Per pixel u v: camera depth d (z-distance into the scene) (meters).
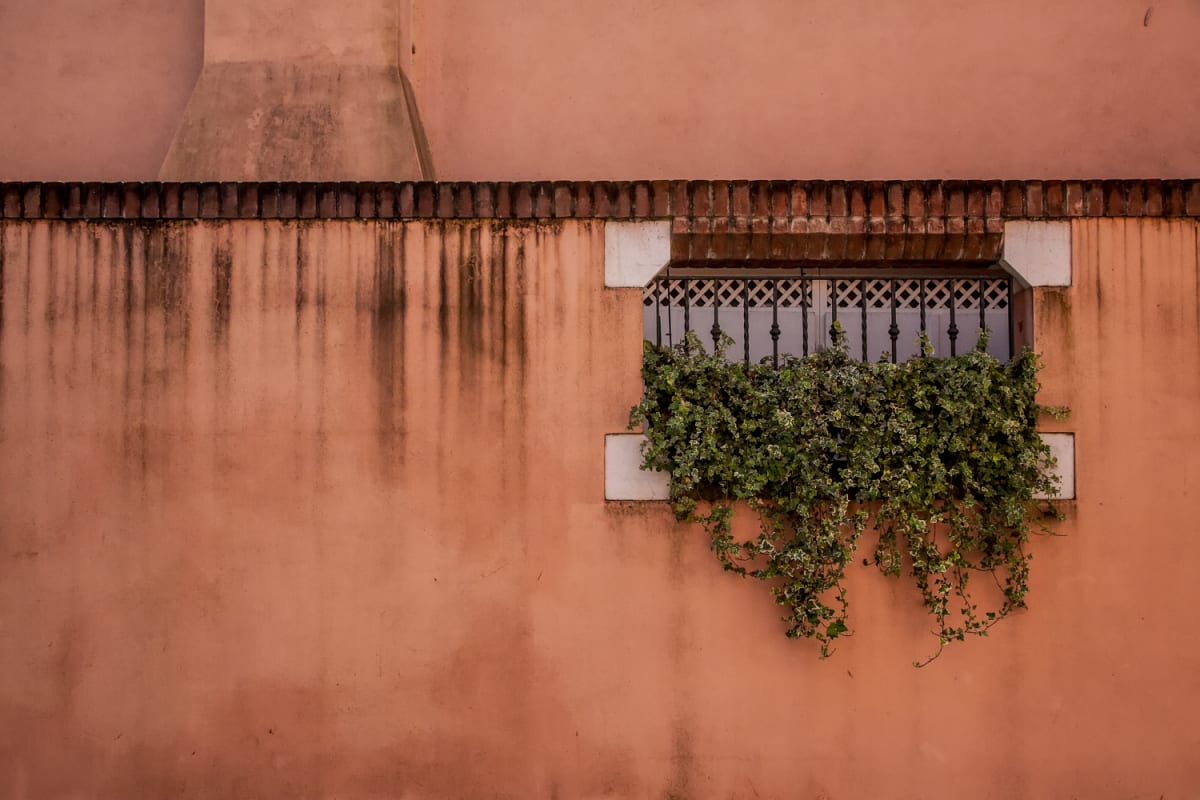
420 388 5.33
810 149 6.89
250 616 5.30
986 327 5.73
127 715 5.29
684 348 5.42
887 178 6.89
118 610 5.30
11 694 5.29
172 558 5.30
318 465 5.32
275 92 6.40
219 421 5.32
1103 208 5.36
